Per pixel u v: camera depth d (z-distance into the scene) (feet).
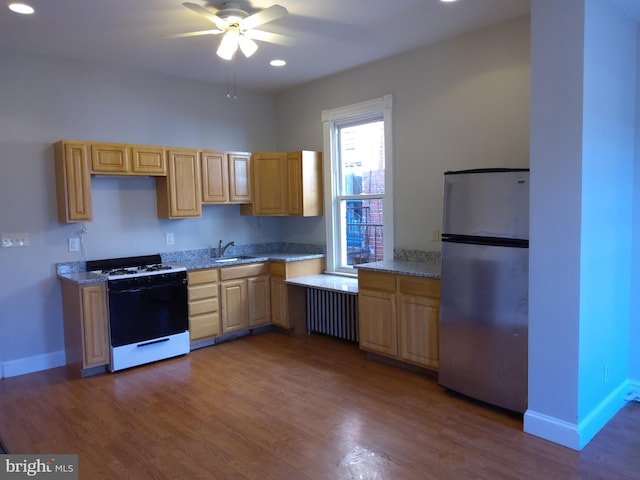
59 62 13.75
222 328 15.64
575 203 8.45
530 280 9.15
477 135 12.64
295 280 16.08
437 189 13.66
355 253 16.71
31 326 13.53
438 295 11.70
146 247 15.64
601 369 9.51
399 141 14.57
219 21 10.14
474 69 12.57
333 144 16.90
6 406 11.10
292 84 17.58
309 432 9.60
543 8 8.61
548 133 8.70
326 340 16.06
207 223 17.15
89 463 8.59
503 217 9.83
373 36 12.75
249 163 17.20
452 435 9.36
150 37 12.21
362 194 16.25
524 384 9.75
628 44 9.80
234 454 8.82
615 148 9.48
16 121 13.10
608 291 9.57
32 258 13.46
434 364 11.95
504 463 8.32
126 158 14.12
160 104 15.88
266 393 11.60
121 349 13.28
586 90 8.31
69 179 13.15
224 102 17.57
